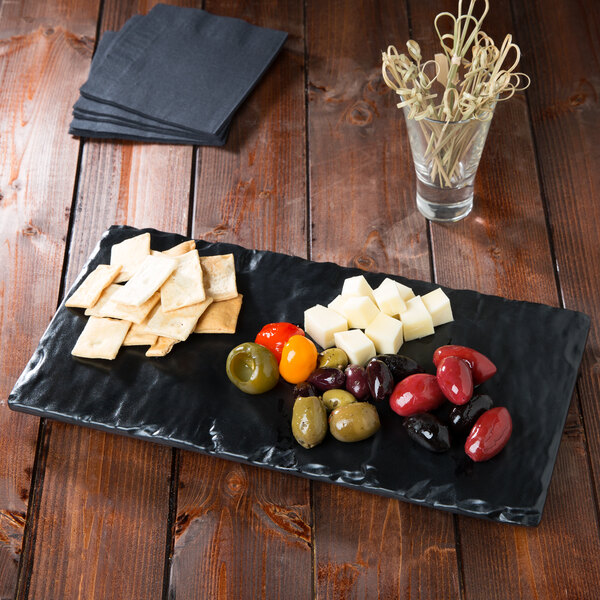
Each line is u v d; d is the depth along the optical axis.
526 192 1.66
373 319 1.35
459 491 1.15
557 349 1.33
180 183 1.71
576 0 1.99
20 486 1.26
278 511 1.20
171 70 1.84
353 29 1.96
